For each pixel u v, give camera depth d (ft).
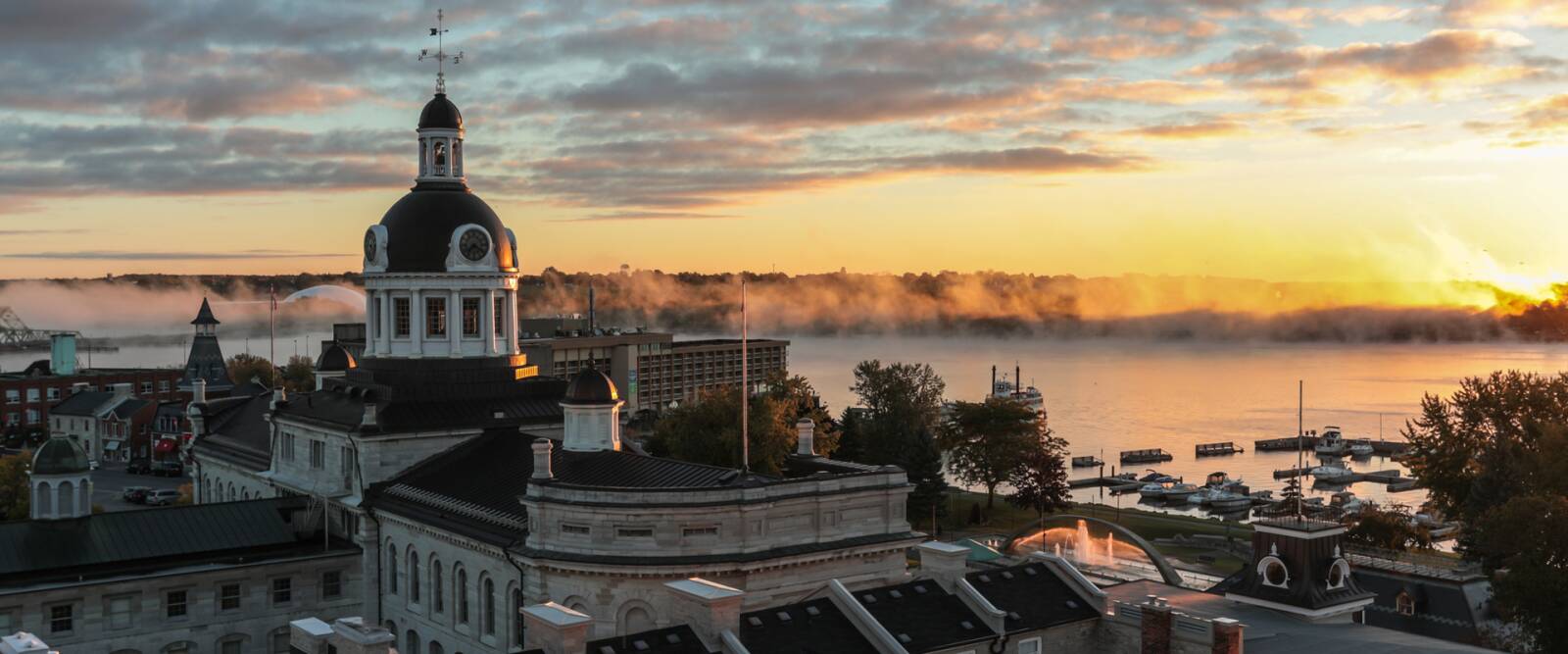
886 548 284.20
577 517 264.93
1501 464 435.94
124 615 307.78
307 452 373.61
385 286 368.07
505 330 381.19
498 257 373.61
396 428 340.59
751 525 266.36
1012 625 210.18
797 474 321.11
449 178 383.04
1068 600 220.43
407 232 368.27
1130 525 609.42
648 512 261.44
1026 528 450.30
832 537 278.87
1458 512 495.00
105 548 318.04
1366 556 395.14
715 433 532.32
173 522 335.06
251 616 323.98
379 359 367.25
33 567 304.91
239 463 414.21
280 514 349.00
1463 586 337.11
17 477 504.84
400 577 329.72
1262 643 238.89
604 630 262.67
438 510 311.47
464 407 355.97
